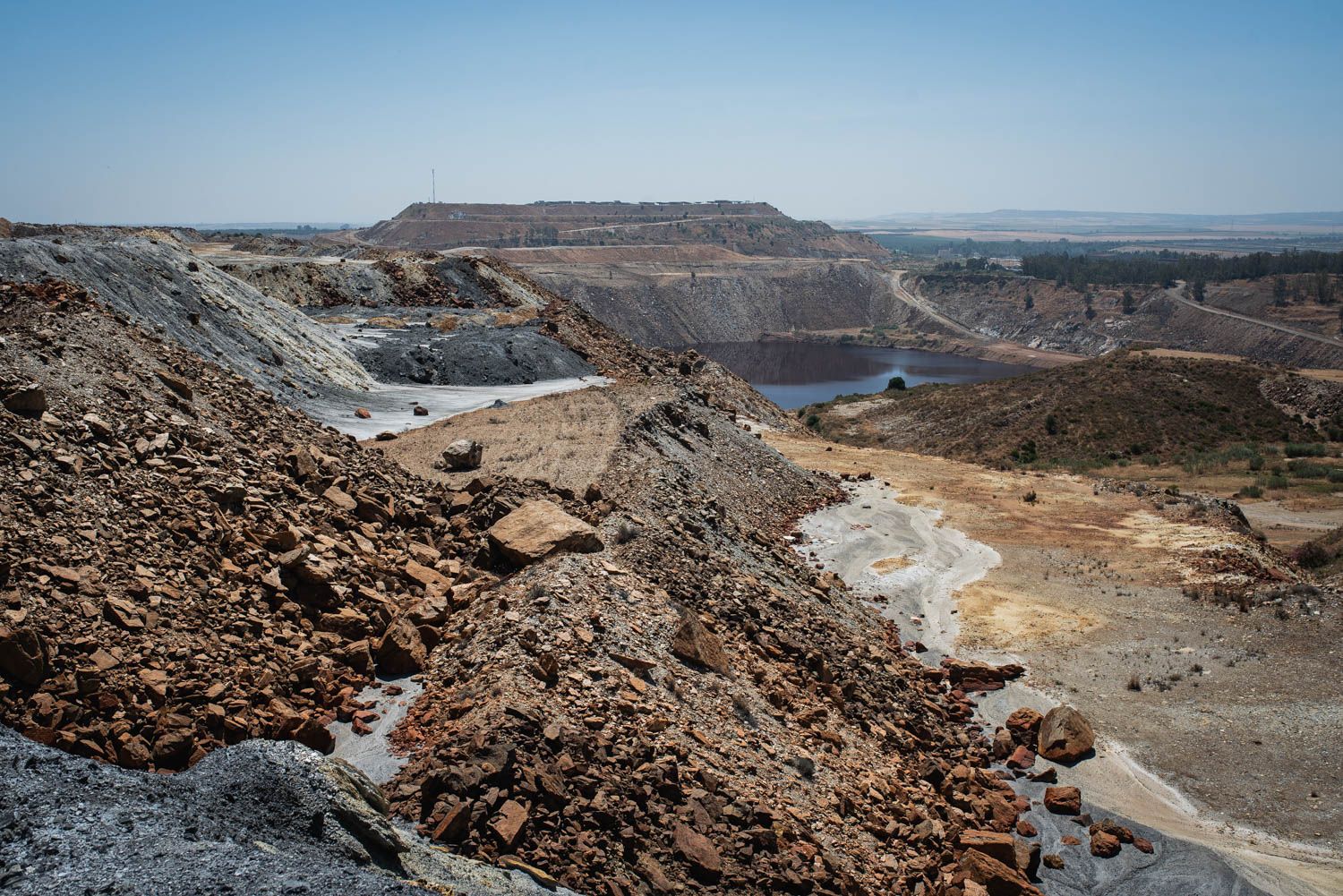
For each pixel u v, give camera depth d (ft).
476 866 38.27
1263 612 102.17
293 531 62.18
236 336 125.49
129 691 44.52
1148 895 60.08
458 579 68.33
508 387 158.71
